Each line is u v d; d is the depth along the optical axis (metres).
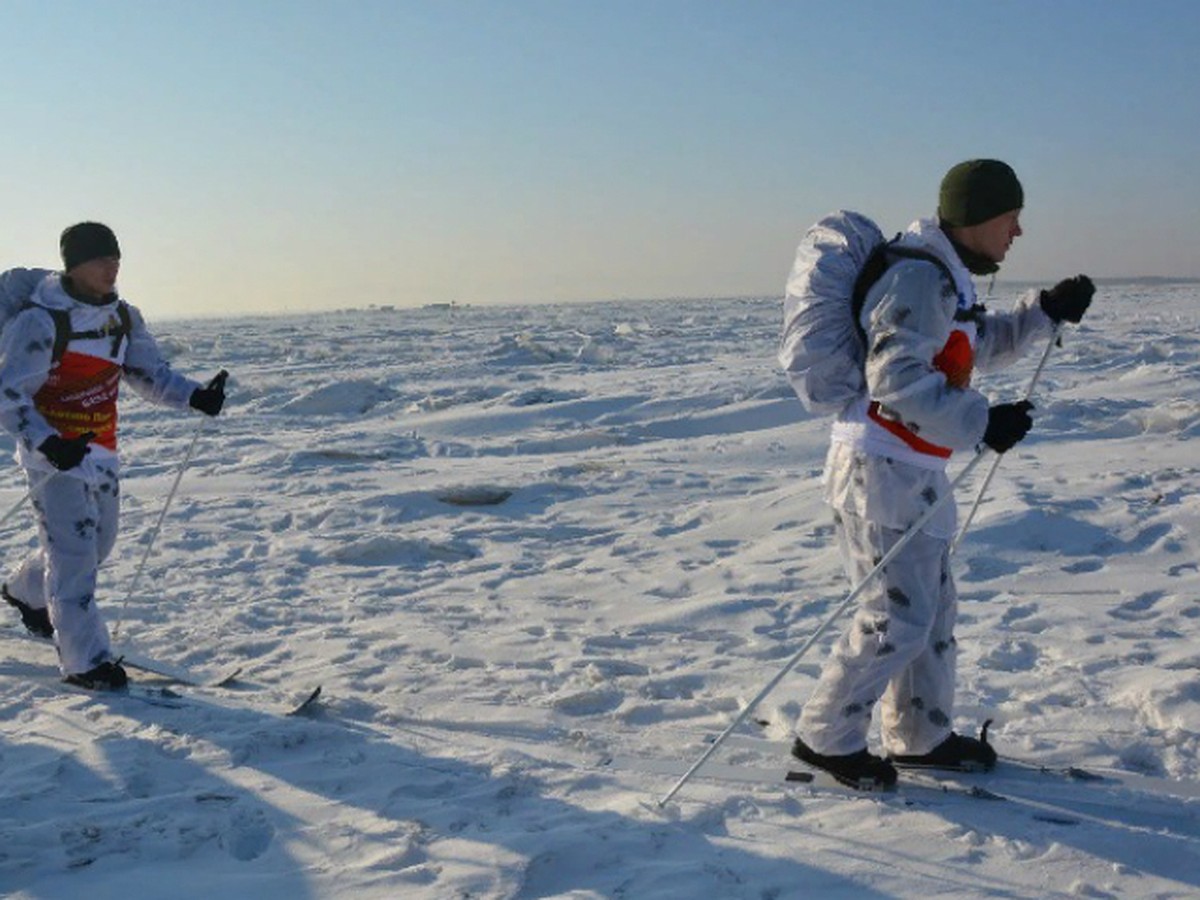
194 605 5.88
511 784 3.46
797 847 3.04
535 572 6.51
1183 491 7.36
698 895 2.79
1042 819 3.19
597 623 5.47
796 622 5.34
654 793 3.41
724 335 27.53
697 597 5.83
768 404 12.48
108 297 4.36
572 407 13.38
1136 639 4.87
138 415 14.62
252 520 8.09
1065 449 9.30
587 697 4.29
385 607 5.80
